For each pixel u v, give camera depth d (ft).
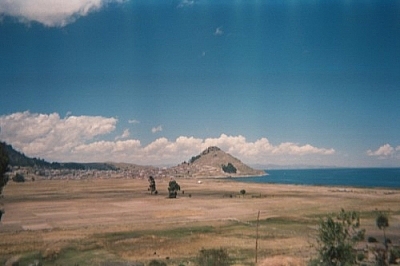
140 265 194.90
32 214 430.61
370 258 183.93
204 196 648.38
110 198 628.69
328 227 122.52
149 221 364.58
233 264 195.93
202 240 267.59
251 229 309.83
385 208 409.28
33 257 225.56
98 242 263.08
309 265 128.36
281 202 515.50
